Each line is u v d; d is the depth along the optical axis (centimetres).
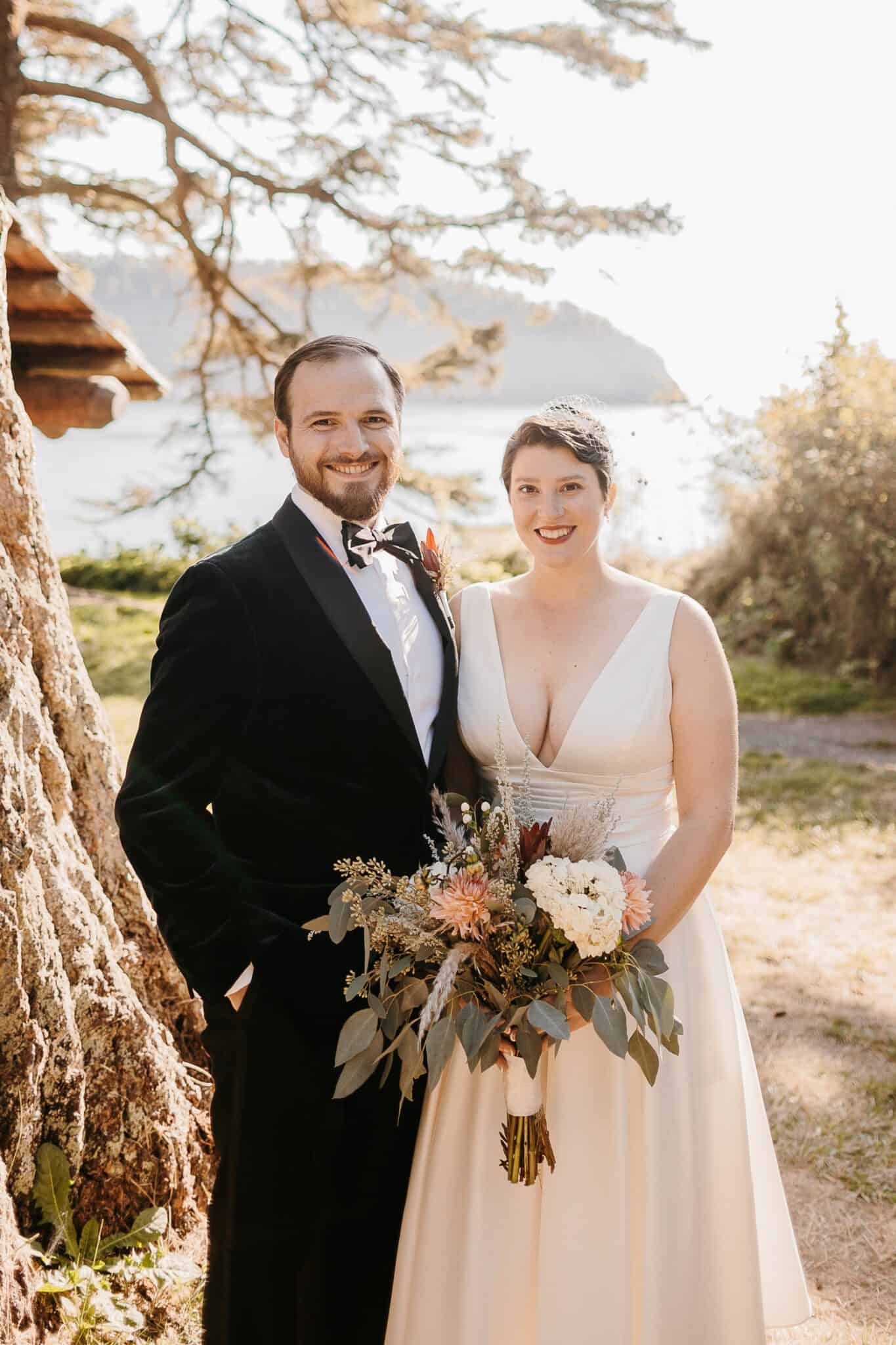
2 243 232
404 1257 213
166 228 1163
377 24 1024
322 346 209
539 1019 175
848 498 1117
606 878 180
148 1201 244
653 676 211
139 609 1474
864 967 468
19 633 231
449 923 178
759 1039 403
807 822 670
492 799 223
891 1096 362
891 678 1088
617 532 1173
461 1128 212
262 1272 199
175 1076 266
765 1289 235
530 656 221
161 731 192
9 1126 209
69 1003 223
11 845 206
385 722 202
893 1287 273
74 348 478
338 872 202
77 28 930
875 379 1159
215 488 1202
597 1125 207
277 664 198
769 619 1215
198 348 1179
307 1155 199
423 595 223
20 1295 198
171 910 192
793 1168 322
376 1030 182
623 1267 204
